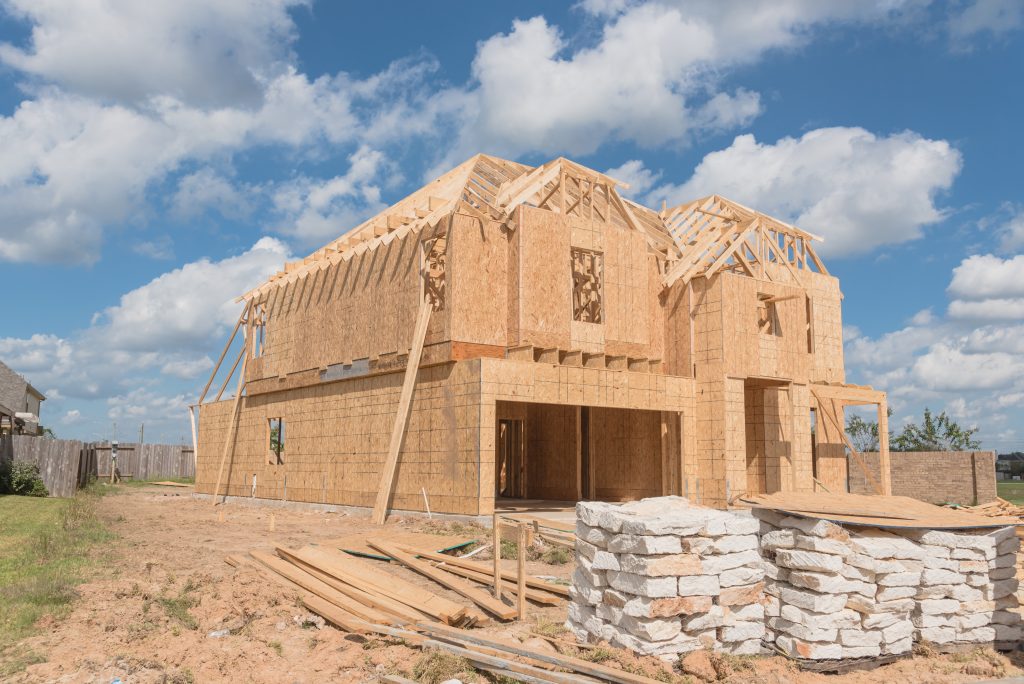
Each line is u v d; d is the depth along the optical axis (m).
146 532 16.19
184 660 7.29
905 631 7.34
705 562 7.21
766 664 7.06
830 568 7.07
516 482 26.11
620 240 21.34
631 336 21.16
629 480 23.16
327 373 23.08
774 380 21.89
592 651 7.21
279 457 27.19
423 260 19.56
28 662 6.94
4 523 16.62
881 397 24.11
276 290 26.75
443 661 6.95
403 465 19.28
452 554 13.27
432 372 18.73
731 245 22.19
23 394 46.41
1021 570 10.70
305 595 9.65
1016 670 7.15
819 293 25.72
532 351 18.61
